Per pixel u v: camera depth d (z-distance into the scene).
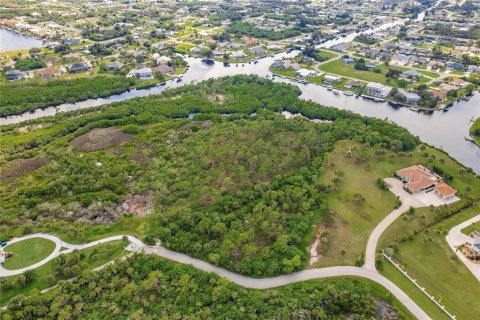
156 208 151.88
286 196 157.25
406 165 186.25
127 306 111.88
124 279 119.06
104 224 146.50
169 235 137.00
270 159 181.50
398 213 153.88
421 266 128.62
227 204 152.88
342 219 150.38
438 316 112.00
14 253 131.50
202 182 165.75
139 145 199.38
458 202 159.75
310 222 147.50
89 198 158.25
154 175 172.50
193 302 112.94
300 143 196.62
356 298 114.62
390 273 126.00
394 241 139.12
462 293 118.81
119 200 158.75
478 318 111.19
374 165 185.88
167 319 106.31
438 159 191.75
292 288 118.56
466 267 127.81
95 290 115.19
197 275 121.25
